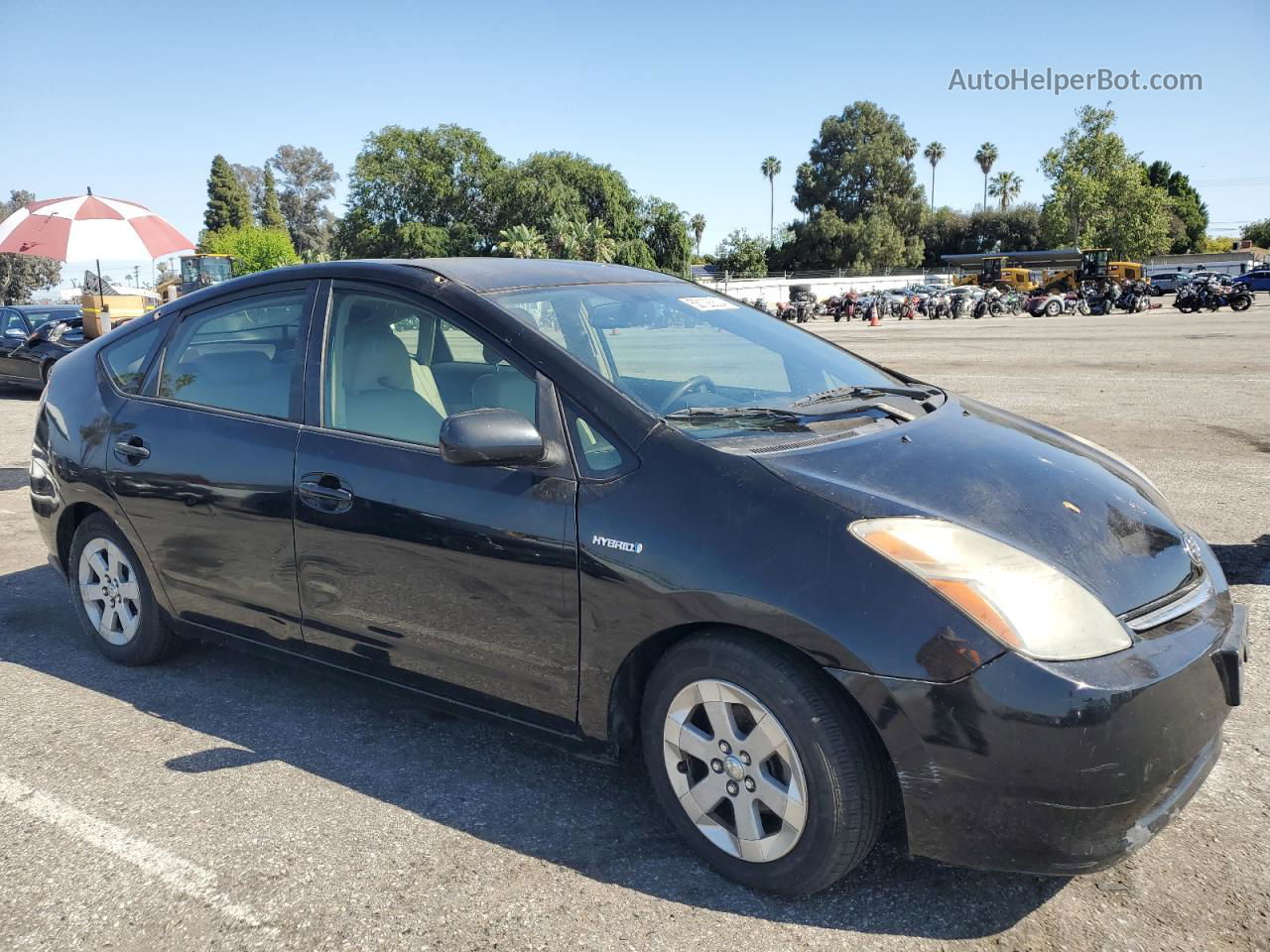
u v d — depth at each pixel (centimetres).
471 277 313
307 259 7869
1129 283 4250
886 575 215
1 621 448
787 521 228
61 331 1337
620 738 262
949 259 7438
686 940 223
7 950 225
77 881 251
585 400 264
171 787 297
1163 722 211
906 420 289
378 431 301
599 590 248
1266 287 5300
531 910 235
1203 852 257
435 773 305
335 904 239
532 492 262
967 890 241
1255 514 604
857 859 228
